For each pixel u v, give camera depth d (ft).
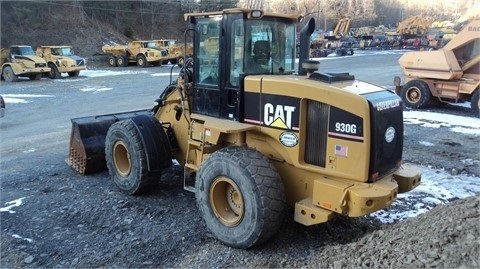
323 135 13.28
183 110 17.69
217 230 14.30
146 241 14.66
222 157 13.96
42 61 70.69
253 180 13.16
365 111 12.34
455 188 19.56
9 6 119.75
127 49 100.01
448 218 11.94
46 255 13.84
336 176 13.05
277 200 13.25
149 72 84.64
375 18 234.58
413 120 35.14
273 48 15.80
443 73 38.58
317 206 13.28
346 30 145.48
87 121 21.95
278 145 14.16
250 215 13.28
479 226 10.75
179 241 14.66
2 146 28.04
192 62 16.76
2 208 17.40
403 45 145.07
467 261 9.61
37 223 16.07
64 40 123.85
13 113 40.34
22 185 20.11
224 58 15.21
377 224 15.74
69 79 72.08
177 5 170.30
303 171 13.85
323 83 13.61
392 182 13.07
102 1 146.51
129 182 18.19
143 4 160.97
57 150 26.81
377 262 10.94
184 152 18.45
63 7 133.69
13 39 115.85
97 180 20.76
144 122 18.12
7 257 13.66
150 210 17.03
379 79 63.87
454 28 122.62
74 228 15.71
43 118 37.86
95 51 124.06
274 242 14.33
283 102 13.74
